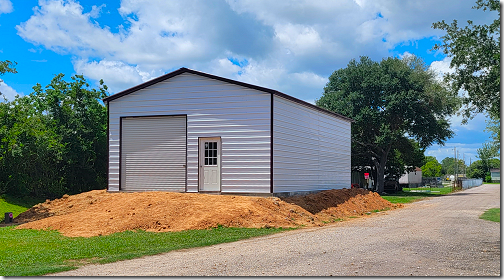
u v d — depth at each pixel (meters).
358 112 45.03
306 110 23.16
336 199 22.88
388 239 12.48
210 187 19.92
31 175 32.41
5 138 29.73
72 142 34.72
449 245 11.31
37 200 31.30
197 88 20.47
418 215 21.00
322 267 8.59
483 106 17.59
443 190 60.53
